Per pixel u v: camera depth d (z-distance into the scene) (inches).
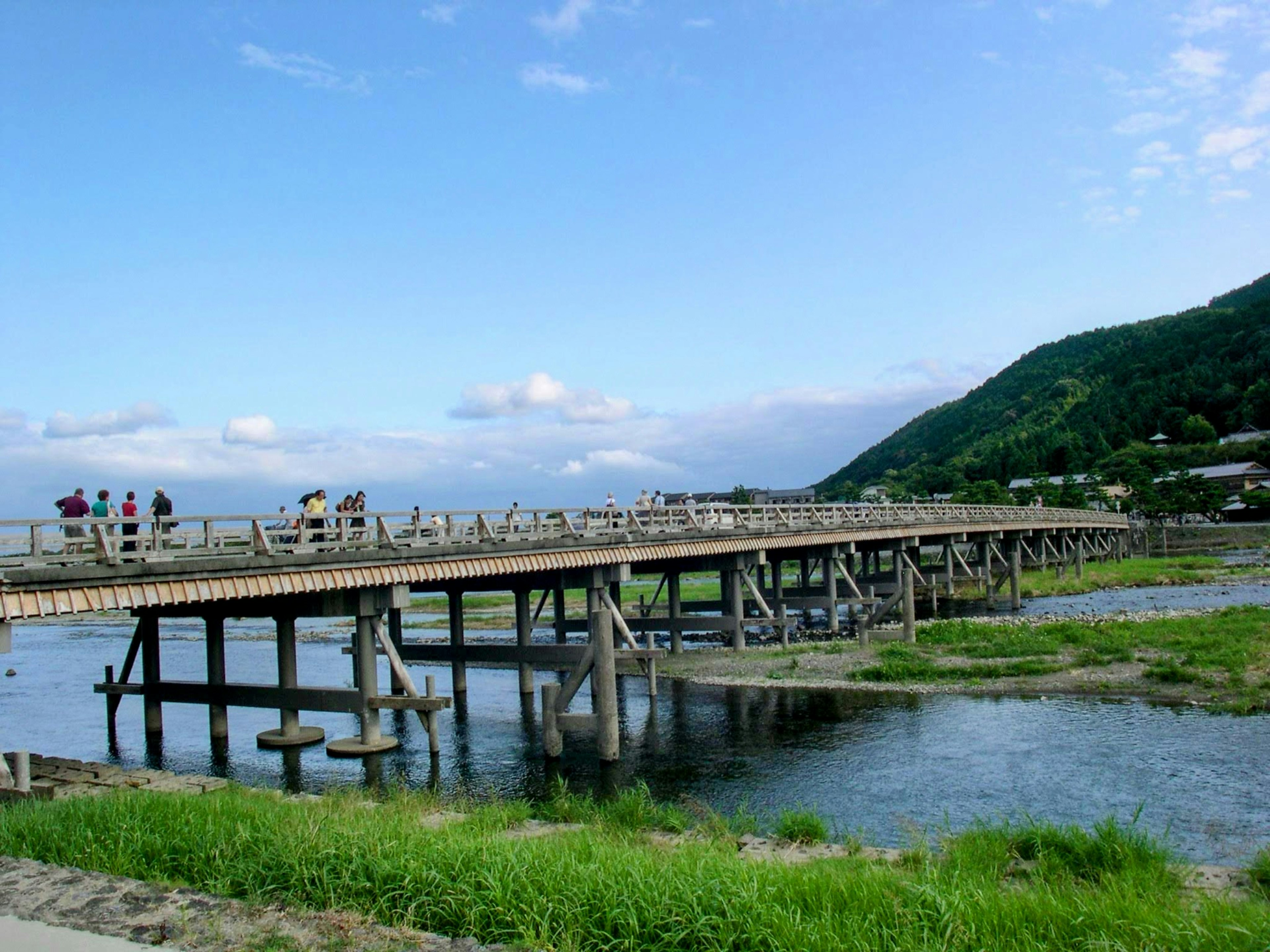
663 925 373.4
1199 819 658.8
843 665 1363.2
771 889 395.5
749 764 879.1
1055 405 7785.4
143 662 1103.0
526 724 1125.7
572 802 704.4
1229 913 362.9
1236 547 3905.0
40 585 636.1
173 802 565.9
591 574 1188.5
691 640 1881.2
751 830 615.5
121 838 495.8
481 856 439.5
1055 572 2938.0
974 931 355.3
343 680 1519.4
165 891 440.1
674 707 1178.0
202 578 738.8
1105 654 1289.4
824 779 813.9
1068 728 948.0
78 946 376.5
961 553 2751.0
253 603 1021.2
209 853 468.8
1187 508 4409.5
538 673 1552.7
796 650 1517.0
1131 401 6943.9
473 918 388.8
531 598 3105.3
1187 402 6501.0
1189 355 7293.3
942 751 887.1
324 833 473.7
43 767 773.3
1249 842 605.9
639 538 1250.6
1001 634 1488.7
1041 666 1230.3
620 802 660.7
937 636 1519.4
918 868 483.8
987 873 465.4
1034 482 5300.2
